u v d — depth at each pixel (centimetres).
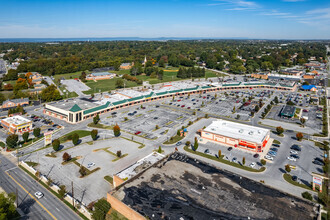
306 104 18300
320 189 7656
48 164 9169
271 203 6006
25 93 18462
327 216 6400
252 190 6500
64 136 11931
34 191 7544
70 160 9475
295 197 6219
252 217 5525
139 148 10662
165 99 19612
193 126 13500
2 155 9894
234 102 18900
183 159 8156
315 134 12412
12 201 6322
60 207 6850
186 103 18425
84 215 6562
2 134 12144
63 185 7594
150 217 5469
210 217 5509
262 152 10412
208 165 7781
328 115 15662
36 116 14775
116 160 9550
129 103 17375
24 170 8775
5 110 16112
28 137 11700
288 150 10631
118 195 6228
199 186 6650
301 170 9000
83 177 8338
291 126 13625
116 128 11756
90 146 10825
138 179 6956
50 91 18162
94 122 13575
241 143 10756
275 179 8400
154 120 14425
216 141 11506
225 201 6053
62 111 14412
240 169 9044
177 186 6631
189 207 5816
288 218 5512
